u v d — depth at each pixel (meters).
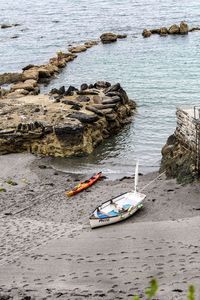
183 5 174.88
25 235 41.56
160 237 38.06
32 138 63.66
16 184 54.72
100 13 170.00
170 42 120.62
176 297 27.81
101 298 29.55
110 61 107.56
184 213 43.50
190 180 49.69
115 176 56.91
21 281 33.41
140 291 29.86
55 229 42.56
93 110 68.81
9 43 132.50
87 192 51.75
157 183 51.75
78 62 108.94
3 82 96.56
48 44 129.00
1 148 63.75
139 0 192.25
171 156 54.50
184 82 88.75
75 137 62.34
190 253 34.25
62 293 30.69
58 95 78.00
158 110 76.50
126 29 141.12
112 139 67.94
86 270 34.16
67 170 59.12
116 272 33.25
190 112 52.03
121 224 42.25
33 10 188.00
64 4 196.62
